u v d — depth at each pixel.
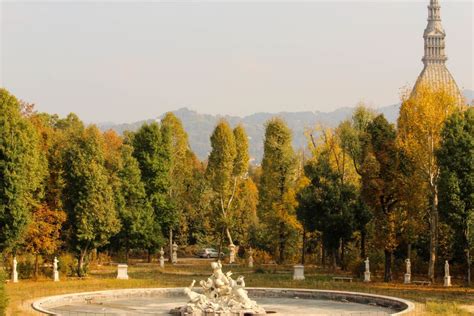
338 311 50.53
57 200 73.88
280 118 96.25
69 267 75.06
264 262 99.69
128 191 90.81
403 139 69.62
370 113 81.75
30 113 81.62
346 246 90.38
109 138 114.31
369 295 56.03
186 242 114.38
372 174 69.00
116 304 54.81
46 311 47.38
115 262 98.25
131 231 90.81
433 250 67.00
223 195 100.06
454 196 63.62
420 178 67.62
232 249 100.75
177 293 61.75
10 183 65.31
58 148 76.00
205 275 78.00
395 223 67.81
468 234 63.41
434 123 67.81
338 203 79.25
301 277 73.00
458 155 64.06
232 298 49.03
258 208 97.56
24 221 66.31
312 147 94.88
